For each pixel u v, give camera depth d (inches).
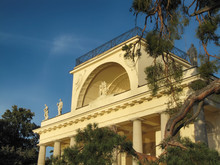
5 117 1958.7
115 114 1117.1
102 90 1232.2
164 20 573.0
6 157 1679.4
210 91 422.0
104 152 406.9
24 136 1973.4
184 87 877.8
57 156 497.7
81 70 1398.9
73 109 1354.6
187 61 1272.1
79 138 451.5
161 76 582.6
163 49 550.3
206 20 572.1
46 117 1524.4
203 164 357.4
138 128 1018.1
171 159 368.5
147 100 1015.0
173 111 553.6
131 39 1173.1
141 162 410.3
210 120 940.6
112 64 1262.3
